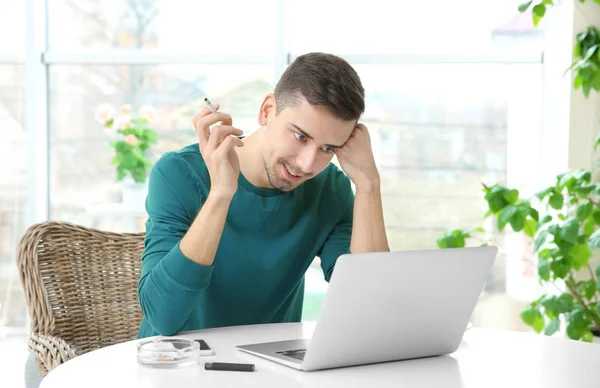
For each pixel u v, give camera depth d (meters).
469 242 3.88
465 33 3.85
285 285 2.00
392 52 3.86
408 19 3.86
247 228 1.91
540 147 3.81
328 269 2.04
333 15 3.89
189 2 3.96
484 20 3.83
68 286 2.19
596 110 3.44
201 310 1.93
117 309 2.28
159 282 1.66
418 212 3.90
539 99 3.80
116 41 3.99
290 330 1.77
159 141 3.99
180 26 3.97
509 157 3.85
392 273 1.40
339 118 1.65
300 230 1.97
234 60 3.92
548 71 3.70
